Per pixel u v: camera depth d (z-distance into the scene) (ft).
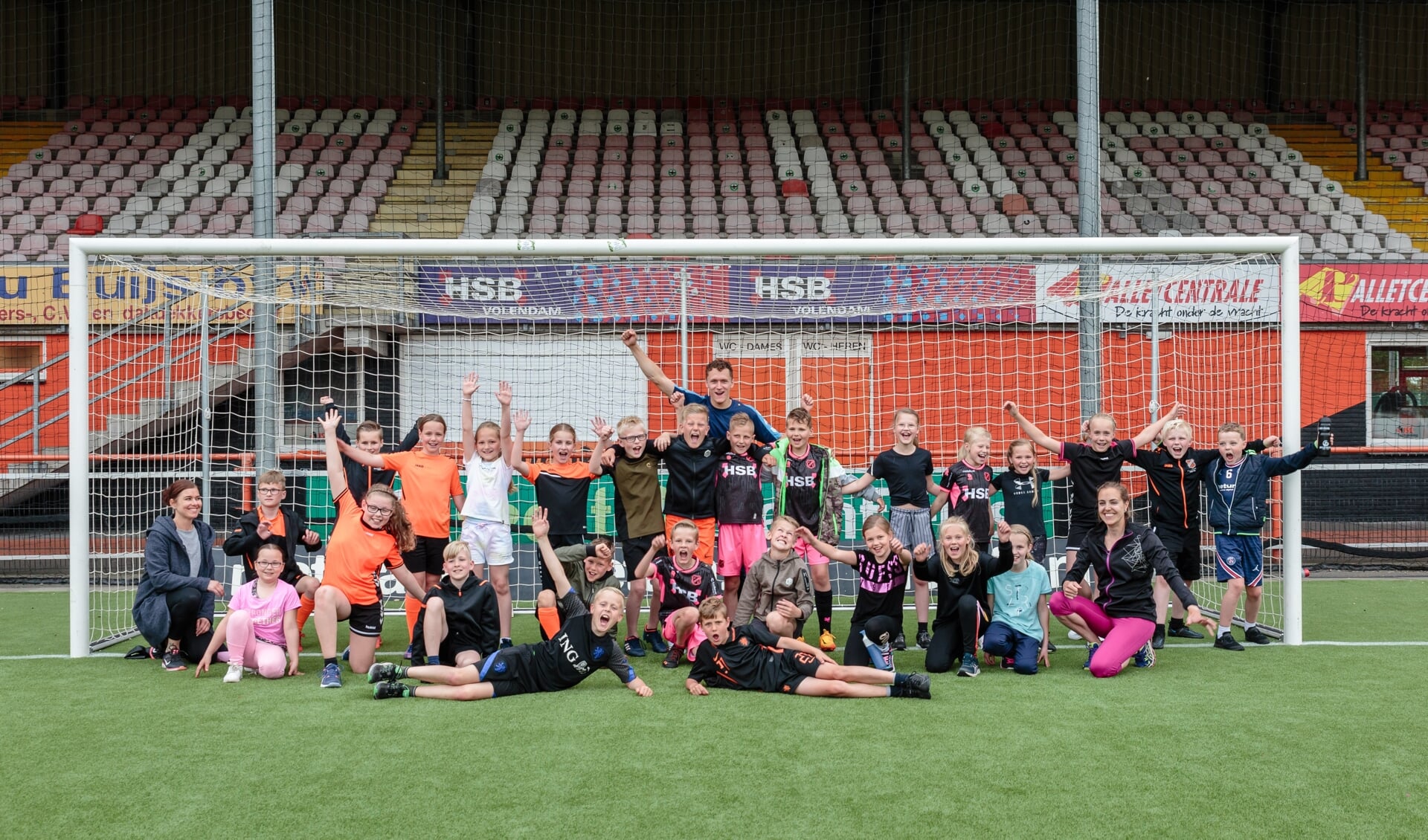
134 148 52.60
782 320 31.99
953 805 10.91
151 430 33.73
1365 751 12.80
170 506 19.13
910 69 57.16
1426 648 19.65
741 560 19.86
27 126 54.39
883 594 17.44
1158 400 30.32
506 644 19.61
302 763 12.41
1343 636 21.01
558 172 51.34
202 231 45.83
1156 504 20.62
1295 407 20.54
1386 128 57.88
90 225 46.21
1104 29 60.18
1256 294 31.68
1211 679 16.97
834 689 15.64
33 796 11.33
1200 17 60.29
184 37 57.47
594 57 59.67
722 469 19.94
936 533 25.76
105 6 57.16
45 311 38.70
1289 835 10.14
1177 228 47.52
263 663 17.28
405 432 33.58
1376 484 37.52
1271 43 60.23
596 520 27.81
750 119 58.39
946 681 16.93
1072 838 10.04
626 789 11.40
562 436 20.34
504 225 46.91
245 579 18.99
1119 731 13.65
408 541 18.24
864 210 49.49
